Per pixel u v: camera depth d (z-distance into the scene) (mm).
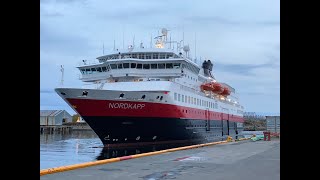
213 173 11609
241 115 76688
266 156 18375
